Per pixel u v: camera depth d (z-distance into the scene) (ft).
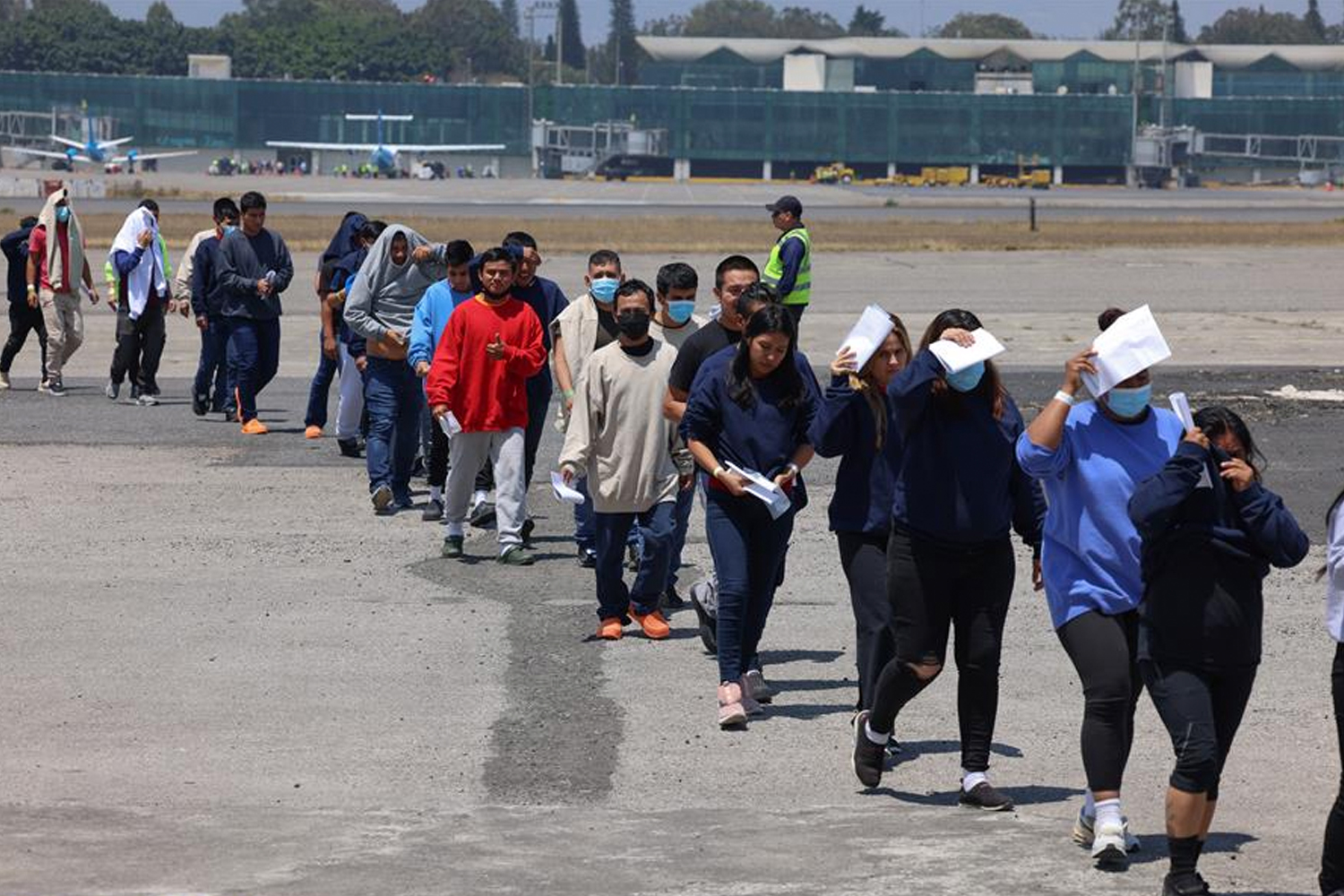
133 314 73.51
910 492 26.07
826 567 45.39
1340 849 22.03
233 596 41.37
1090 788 24.02
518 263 47.21
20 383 82.38
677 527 39.37
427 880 23.07
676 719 31.76
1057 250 210.59
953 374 25.35
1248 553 22.66
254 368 66.18
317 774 28.40
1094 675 23.99
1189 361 92.79
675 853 24.34
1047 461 23.97
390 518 51.08
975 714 26.78
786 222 70.85
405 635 37.78
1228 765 28.94
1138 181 646.74
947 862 23.91
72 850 24.34
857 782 28.17
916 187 601.21
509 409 44.52
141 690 33.47
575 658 36.04
